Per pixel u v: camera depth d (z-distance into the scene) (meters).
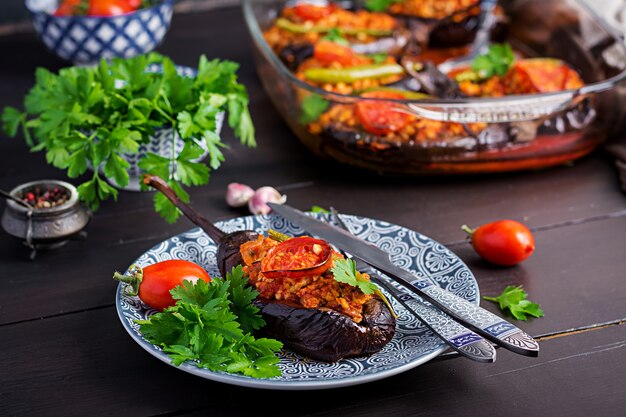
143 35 1.34
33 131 1.26
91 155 1.05
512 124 1.14
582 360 0.93
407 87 1.23
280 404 0.90
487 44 1.40
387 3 1.41
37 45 1.47
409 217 1.11
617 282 1.02
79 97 1.08
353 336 0.89
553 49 1.36
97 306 1.00
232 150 1.23
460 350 0.87
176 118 1.09
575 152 1.18
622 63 1.25
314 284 0.90
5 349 0.95
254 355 0.89
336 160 1.18
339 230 1.00
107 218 1.11
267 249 0.94
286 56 1.31
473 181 1.17
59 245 1.07
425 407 0.89
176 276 0.94
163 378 0.92
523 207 1.13
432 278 0.98
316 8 1.39
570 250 1.06
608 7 1.42
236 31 1.52
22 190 1.06
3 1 1.57
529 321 0.97
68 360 0.94
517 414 0.88
